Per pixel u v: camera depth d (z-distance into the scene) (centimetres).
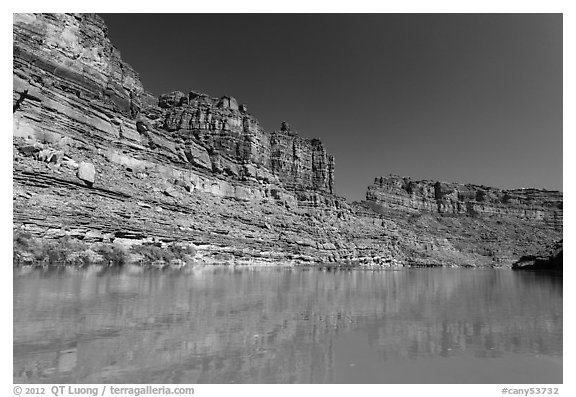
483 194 14712
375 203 12544
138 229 3503
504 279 3566
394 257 8069
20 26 3509
